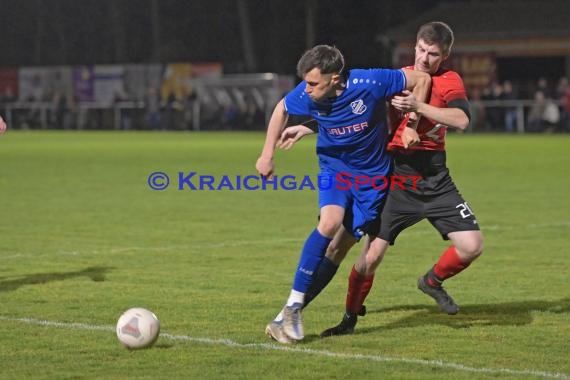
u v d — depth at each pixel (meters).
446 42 16.64
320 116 16.12
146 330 15.36
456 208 16.91
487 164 57.66
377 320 17.86
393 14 128.25
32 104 114.81
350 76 15.93
